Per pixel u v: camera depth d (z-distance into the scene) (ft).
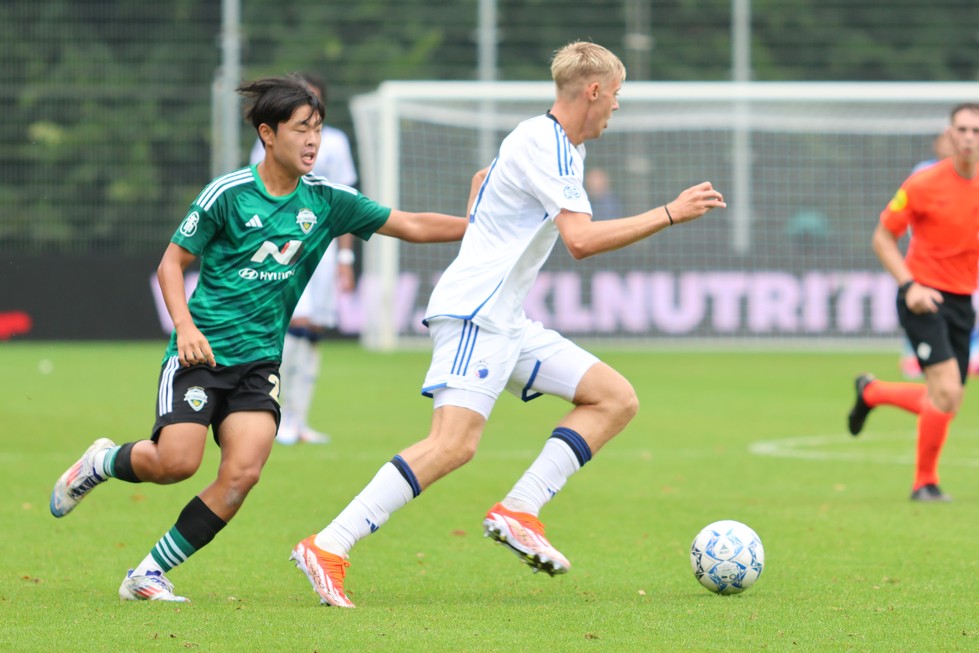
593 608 60.29
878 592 64.85
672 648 52.01
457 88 248.32
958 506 95.30
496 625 56.03
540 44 314.96
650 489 103.76
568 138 63.36
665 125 272.51
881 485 106.42
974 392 189.78
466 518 89.71
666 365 225.35
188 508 61.77
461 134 263.70
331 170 133.28
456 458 62.34
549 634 54.29
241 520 87.97
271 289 62.39
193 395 61.05
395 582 68.33
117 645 51.52
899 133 274.16
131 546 78.13
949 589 65.67
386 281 249.55
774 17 320.70
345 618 57.11
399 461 61.72
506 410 164.25
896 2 321.93
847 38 320.50
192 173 277.64
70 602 60.85
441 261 257.75
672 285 259.19
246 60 303.89
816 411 162.09
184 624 55.47
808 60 321.11
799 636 54.44
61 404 158.81
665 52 318.24
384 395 175.83
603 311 257.55
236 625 55.36
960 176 96.63
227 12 262.88
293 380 130.00
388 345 251.19
